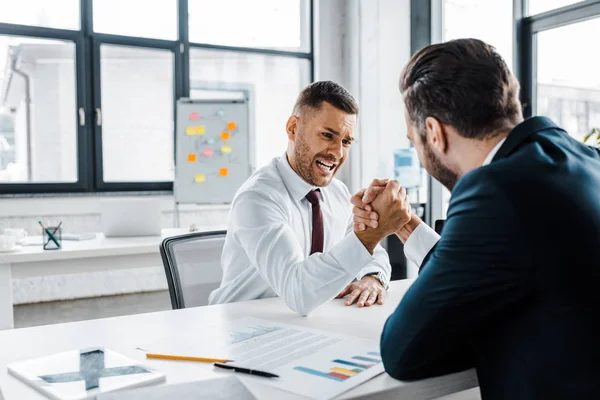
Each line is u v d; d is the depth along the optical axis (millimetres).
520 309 709
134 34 4984
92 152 4859
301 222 1585
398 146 5250
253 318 1201
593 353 665
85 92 4801
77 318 4156
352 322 1177
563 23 4031
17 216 4516
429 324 754
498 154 773
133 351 979
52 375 838
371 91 5324
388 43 5172
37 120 4719
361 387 807
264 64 5562
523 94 4355
